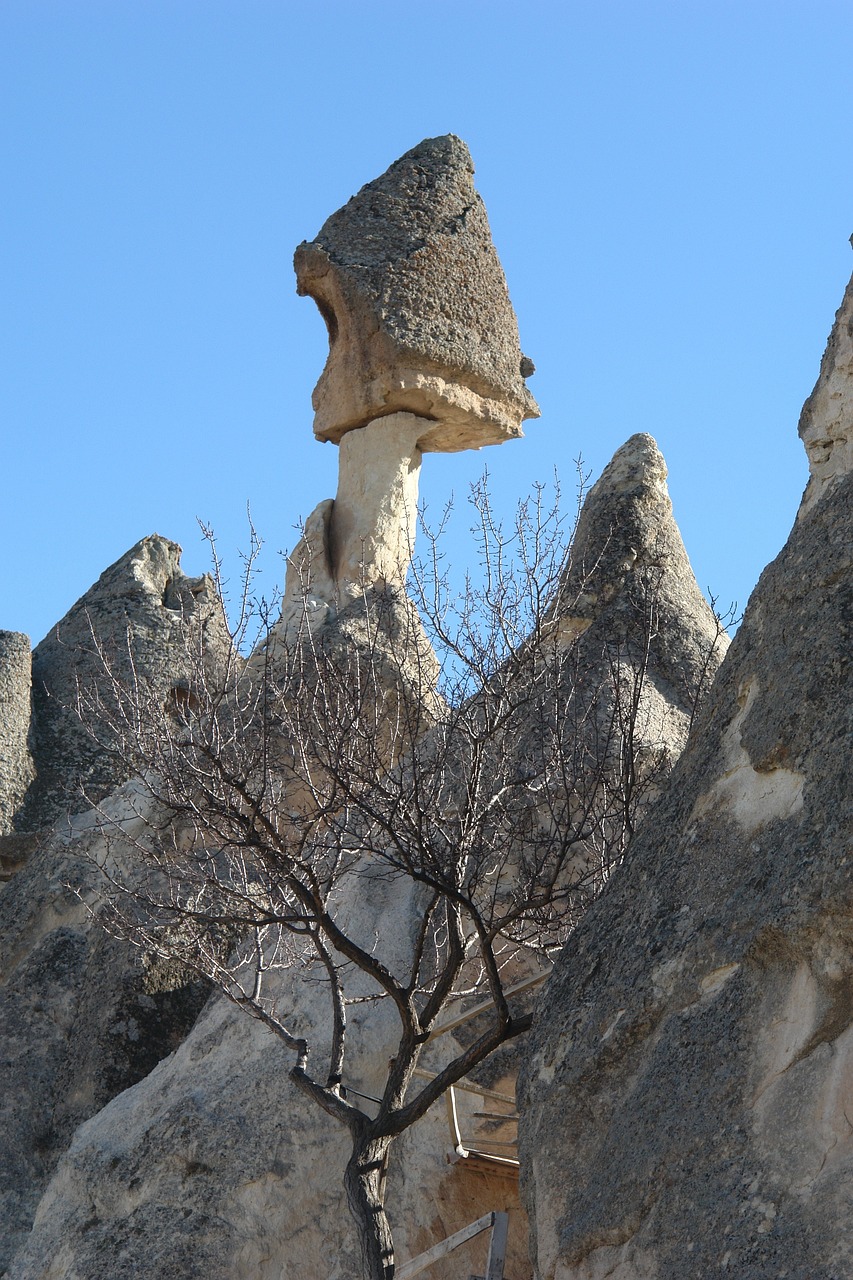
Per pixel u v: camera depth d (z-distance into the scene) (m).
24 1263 11.00
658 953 6.84
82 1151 11.24
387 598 13.98
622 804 10.55
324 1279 10.01
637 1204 6.22
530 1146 6.95
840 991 6.04
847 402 7.85
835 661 6.93
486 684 10.77
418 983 11.02
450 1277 10.00
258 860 10.82
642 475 13.11
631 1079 6.68
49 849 14.73
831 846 6.25
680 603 12.45
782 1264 5.57
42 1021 13.45
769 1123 5.99
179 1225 10.40
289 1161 10.36
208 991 13.05
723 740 7.45
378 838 11.28
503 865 10.88
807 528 7.77
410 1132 10.55
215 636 13.72
